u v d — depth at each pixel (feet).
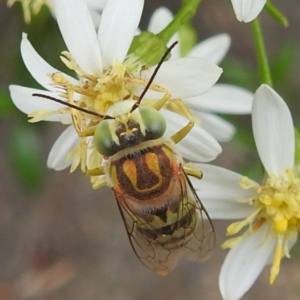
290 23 0.51
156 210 0.26
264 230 0.29
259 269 0.29
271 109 0.28
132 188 0.26
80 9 0.27
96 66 0.28
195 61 0.27
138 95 0.27
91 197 0.51
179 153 0.27
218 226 0.49
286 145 0.28
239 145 0.38
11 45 0.40
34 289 0.50
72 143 0.28
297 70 0.49
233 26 0.50
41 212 0.51
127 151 0.26
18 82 0.38
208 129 0.31
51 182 0.51
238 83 0.38
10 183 0.51
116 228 0.51
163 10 0.33
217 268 0.50
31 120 0.27
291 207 0.28
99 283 0.50
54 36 0.37
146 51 0.28
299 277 0.49
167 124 0.28
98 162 0.27
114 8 0.28
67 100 0.27
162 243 0.27
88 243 0.51
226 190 0.29
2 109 0.36
